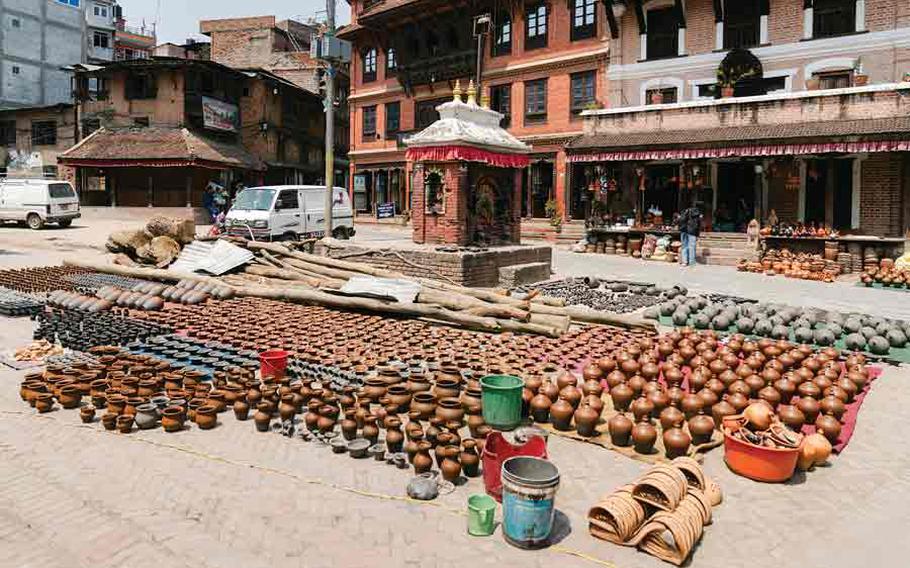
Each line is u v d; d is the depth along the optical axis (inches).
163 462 226.8
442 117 645.9
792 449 214.8
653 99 1002.7
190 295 512.1
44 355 352.8
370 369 331.3
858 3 878.4
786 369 337.7
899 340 413.7
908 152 803.4
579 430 251.4
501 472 184.1
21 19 2022.6
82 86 1526.8
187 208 1379.2
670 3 1020.5
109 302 472.1
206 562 166.6
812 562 171.9
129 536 178.9
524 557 170.7
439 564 167.0
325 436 247.0
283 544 175.8
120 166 1387.8
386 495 204.5
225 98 1561.3
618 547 176.6
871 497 209.2
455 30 1327.5
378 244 634.2
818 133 787.4
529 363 345.4
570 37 1145.4
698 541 180.1
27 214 1111.0
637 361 330.0
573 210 1095.6
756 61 948.0
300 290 512.7
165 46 1967.3
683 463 202.4
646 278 713.0
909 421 277.4
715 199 976.3
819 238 796.6
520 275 604.1
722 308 478.6
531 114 1206.9
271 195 850.1
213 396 271.3
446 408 255.0
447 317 447.5
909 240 796.6
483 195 648.4
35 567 164.7
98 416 270.1
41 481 212.1
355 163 1542.8
